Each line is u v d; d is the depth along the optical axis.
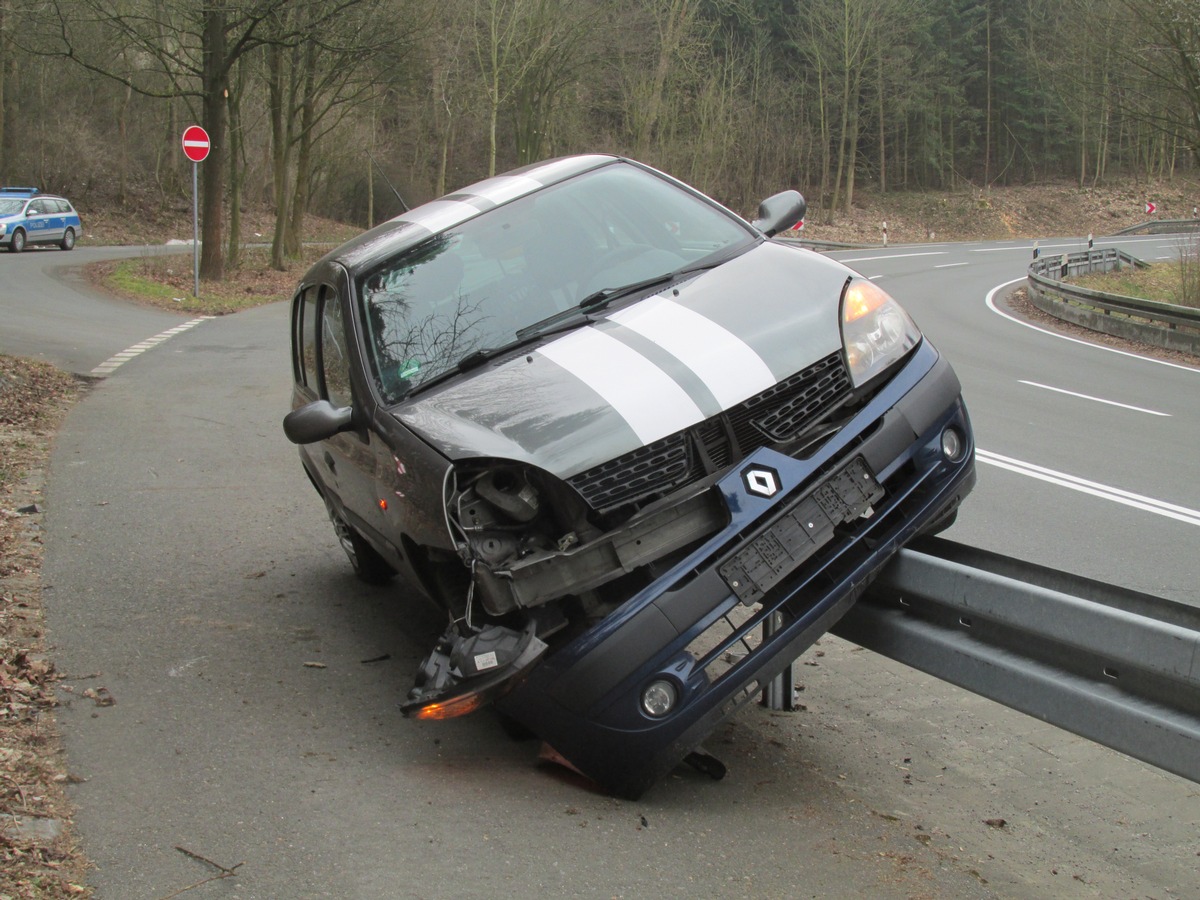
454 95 45.66
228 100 29.95
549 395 4.09
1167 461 9.35
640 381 4.04
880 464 4.00
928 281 33.62
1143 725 3.12
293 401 6.22
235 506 8.12
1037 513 7.68
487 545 3.83
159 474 9.07
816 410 4.09
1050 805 4.09
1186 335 18.20
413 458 4.09
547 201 5.37
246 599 6.20
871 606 4.17
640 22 48.94
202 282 27.81
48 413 11.70
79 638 5.57
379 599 6.21
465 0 39.22
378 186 60.84
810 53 69.19
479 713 4.75
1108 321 20.67
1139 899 3.43
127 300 23.58
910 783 4.21
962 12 82.44
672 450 3.86
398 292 4.97
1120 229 72.94
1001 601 3.57
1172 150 77.81
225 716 4.67
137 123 55.44
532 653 3.66
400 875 3.33
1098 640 3.23
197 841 3.57
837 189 69.06
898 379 4.23
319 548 7.18
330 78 32.84
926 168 81.44
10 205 37.78
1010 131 82.88
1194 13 24.56
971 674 3.70
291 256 36.50
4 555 6.89
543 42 41.12
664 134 55.31
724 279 4.75
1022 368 15.61
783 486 3.83
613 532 3.74
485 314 4.77
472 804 3.85
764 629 4.14
